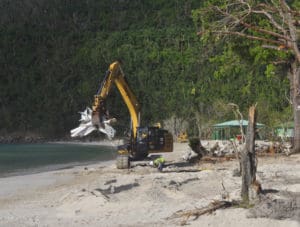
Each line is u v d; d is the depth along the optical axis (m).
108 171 31.97
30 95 193.12
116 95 155.25
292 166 29.98
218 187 20.81
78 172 33.69
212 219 14.05
